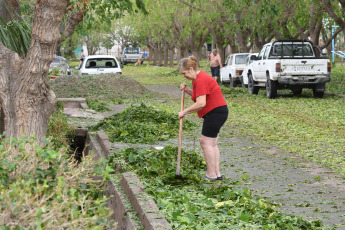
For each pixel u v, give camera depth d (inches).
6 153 179.5
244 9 1029.8
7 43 286.7
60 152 201.3
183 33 1485.0
